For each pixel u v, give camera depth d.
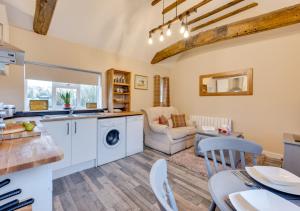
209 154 2.84
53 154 0.88
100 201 1.72
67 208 1.61
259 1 2.63
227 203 0.66
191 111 4.52
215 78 3.95
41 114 2.54
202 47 4.22
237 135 2.82
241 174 0.92
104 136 2.68
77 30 2.75
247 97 3.42
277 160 2.93
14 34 2.31
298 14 2.28
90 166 2.56
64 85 2.98
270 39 3.10
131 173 2.37
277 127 3.04
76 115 2.62
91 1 2.37
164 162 0.77
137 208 1.62
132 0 2.57
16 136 1.21
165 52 4.02
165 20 3.12
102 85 3.40
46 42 2.62
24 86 2.45
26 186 0.86
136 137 3.24
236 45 3.58
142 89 4.23
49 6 1.85
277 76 3.03
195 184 2.08
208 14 2.97
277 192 0.74
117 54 3.64
